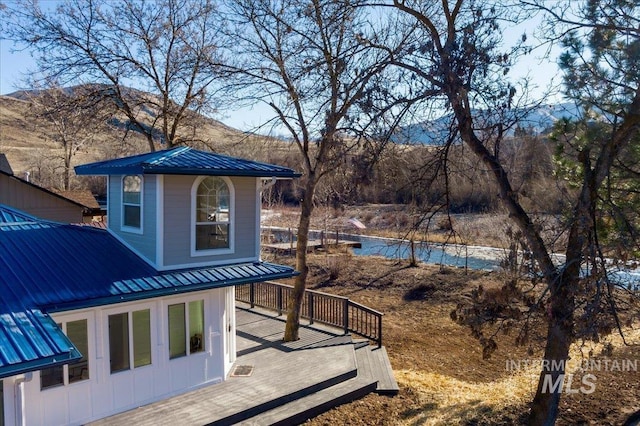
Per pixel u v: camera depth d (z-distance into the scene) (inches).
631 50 215.2
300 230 425.7
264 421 285.1
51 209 605.9
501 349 478.6
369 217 1213.7
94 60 598.2
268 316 514.6
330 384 341.4
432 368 429.4
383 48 288.2
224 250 342.6
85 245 321.4
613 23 226.1
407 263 851.4
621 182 278.2
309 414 305.1
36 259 283.7
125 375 287.0
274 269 346.9
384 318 590.2
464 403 324.8
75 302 247.8
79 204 631.2
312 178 415.2
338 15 317.7
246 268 341.1
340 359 380.8
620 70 220.4
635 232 235.6
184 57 604.7
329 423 298.4
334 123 298.5
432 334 529.7
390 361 440.8
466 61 237.5
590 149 243.8
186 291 296.0
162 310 303.3
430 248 394.9
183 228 321.1
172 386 308.3
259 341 427.2
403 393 350.3
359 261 907.4
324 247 1025.5
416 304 650.2
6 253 282.4
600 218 255.3
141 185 319.6
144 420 273.4
